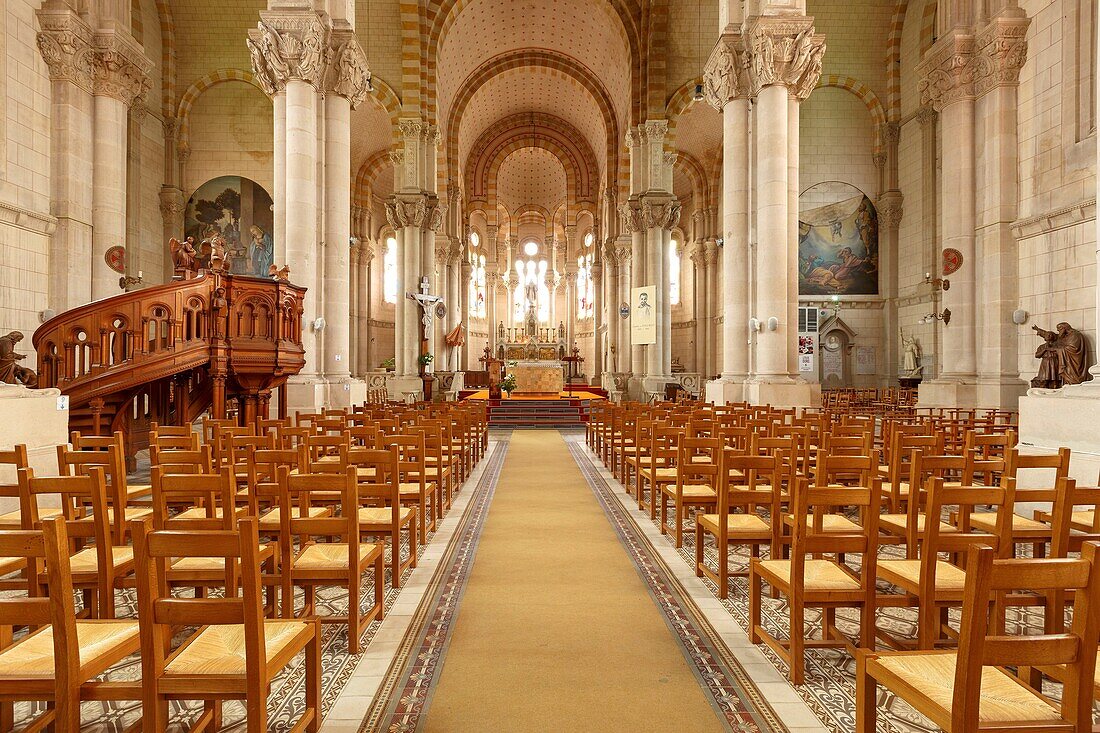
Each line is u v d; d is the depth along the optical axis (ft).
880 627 15.40
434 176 87.56
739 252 50.11
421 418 33.19
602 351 131.75
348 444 21.98
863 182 95.81
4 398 24.36
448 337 94.38
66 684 8.46
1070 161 47.03
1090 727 7.48
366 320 113.80
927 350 86.17
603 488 34.14
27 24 47.42
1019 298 52.65
